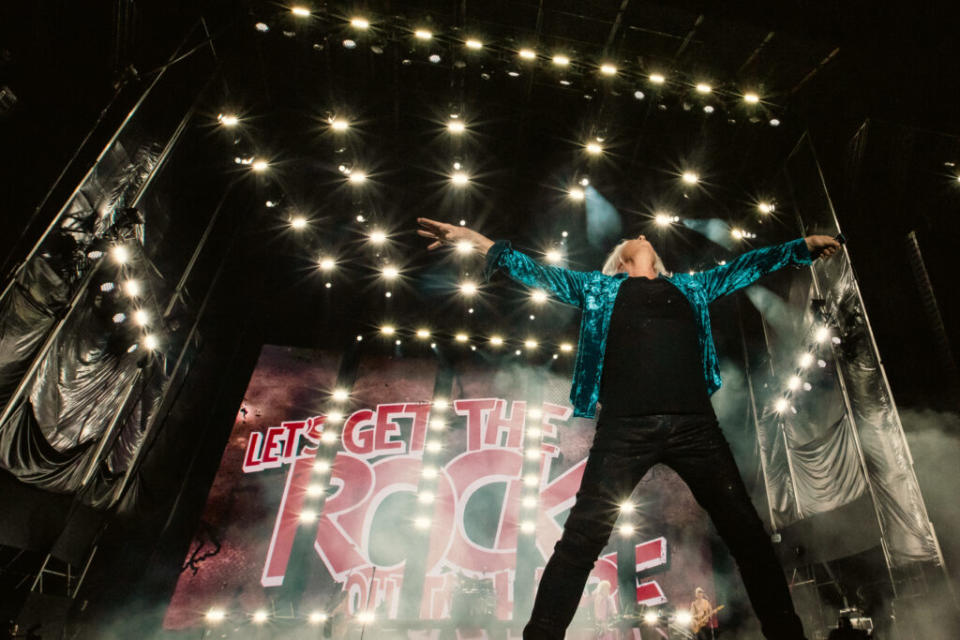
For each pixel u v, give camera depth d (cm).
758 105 1049
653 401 142
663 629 1005
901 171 953
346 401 1303
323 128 1187
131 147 791
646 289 170
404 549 1135
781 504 1063
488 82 1075
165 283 958
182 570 1056
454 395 1348
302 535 1129
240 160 1200
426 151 1227
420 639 998
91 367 758
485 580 1078
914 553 721
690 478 141
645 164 1205
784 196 1170
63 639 857
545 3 941
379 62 1062
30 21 602
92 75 701
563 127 1150
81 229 698
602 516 135
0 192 588
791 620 129
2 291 589
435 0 959
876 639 783
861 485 837
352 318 1444
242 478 1176
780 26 914
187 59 918
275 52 1045
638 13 937
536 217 1348
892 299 866
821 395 979
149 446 963
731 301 1380
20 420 633
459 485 1224
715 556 1134
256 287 1405
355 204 1332
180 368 1048
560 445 1297
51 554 748
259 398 1277
